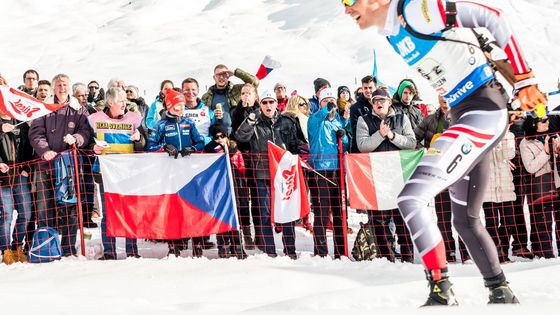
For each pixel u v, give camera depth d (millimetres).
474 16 3330
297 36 62719
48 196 7762
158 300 5461
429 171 3465
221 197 7516
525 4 61938
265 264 6824
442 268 3447
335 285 6012
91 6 97688
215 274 6379
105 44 71812
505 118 3549
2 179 7762
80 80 52719
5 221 7750
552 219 7523
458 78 3514
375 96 7617
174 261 6996
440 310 2607
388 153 7430
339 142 7582
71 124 7793
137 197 7484
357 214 10938
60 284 6113
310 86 40125
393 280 6160
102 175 7508
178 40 67250
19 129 8047
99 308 4387
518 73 3350
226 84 8969
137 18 83750
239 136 7656
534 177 7426
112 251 7633
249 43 61281
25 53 73750
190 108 8266
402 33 3516
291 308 4137
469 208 3664
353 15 3607
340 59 50438
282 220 7516
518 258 7523
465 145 3461
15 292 5445
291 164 7562
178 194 7504
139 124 7945
